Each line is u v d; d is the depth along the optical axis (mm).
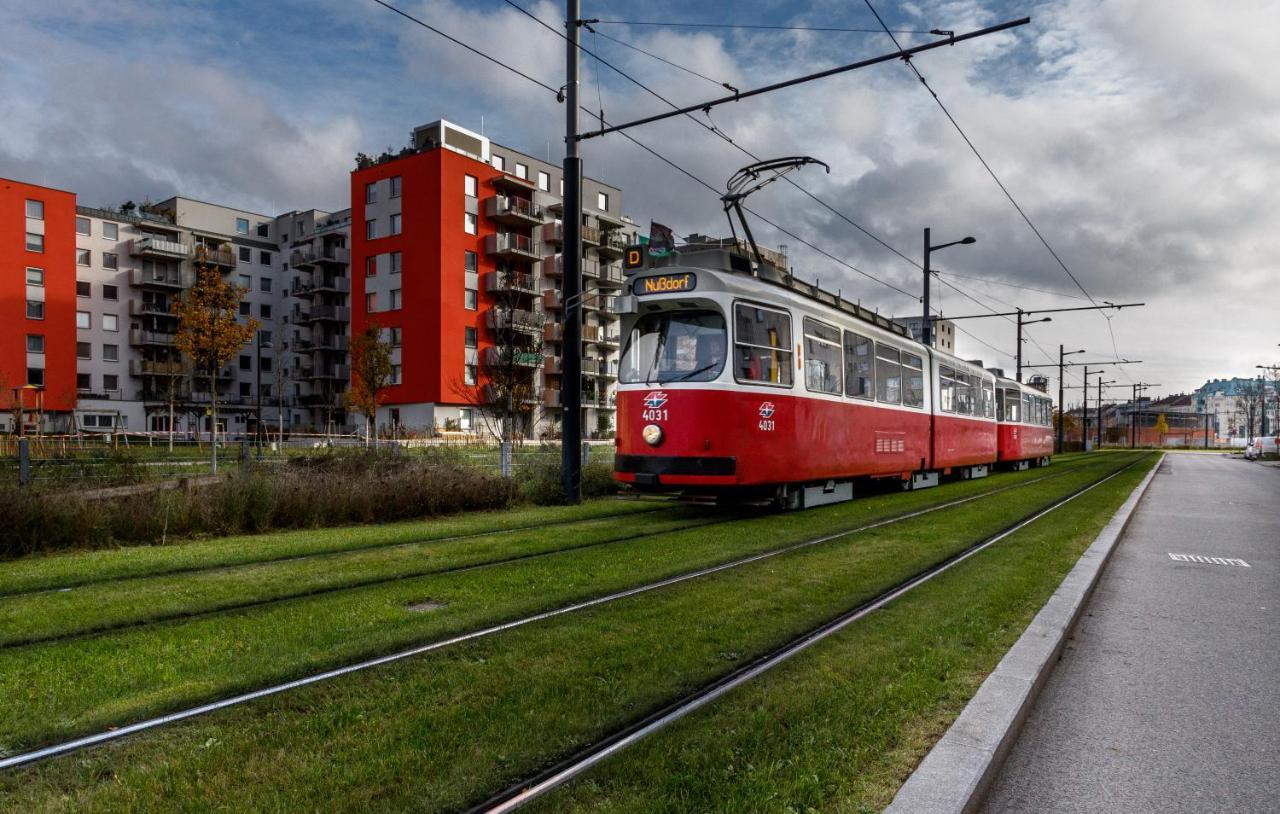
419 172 54062
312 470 13398
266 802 3174
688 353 12344
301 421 72000
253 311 73500
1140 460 45000
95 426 58812
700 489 12328
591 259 65562
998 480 23922
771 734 3832
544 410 57906
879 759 3592
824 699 4309
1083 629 6613
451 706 4219
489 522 12234
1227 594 8039
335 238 66938
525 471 16094
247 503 11211
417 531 11109
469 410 54438
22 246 58156
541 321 57125
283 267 75250
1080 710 4742
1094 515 13719
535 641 5422
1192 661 5742
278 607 6438
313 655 5094
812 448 13797
